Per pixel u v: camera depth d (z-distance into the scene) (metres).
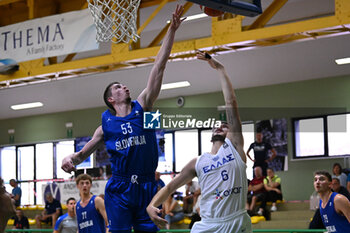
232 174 4.29
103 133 4.53
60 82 17.78
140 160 4.35
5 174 21.19
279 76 15.23
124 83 16.52
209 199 4.36
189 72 15.79
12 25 13.27
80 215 7.19
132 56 12.69
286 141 15.19
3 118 21.33
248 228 4.36
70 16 12.52
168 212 12.52
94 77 16.91
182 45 12.21
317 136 14.88
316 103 15.00
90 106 18.92
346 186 12.17
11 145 21.12
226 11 5.53
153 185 4.44
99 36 5.96
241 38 11.45
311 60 14.23
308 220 12.54
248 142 15.83
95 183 16.20
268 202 13.97
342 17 10.24
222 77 4.44
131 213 4.36
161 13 15.52
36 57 12.86
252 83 15.75
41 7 14.96
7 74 14.25
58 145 19.98
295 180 14.97
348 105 14.52
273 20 14.86
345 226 6.05
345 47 13.41
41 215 16.30
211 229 4.31
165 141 17.23
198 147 16.72
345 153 14.40
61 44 12.55
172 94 17.16
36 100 19.20
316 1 14.21
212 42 11.84
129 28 5.95
